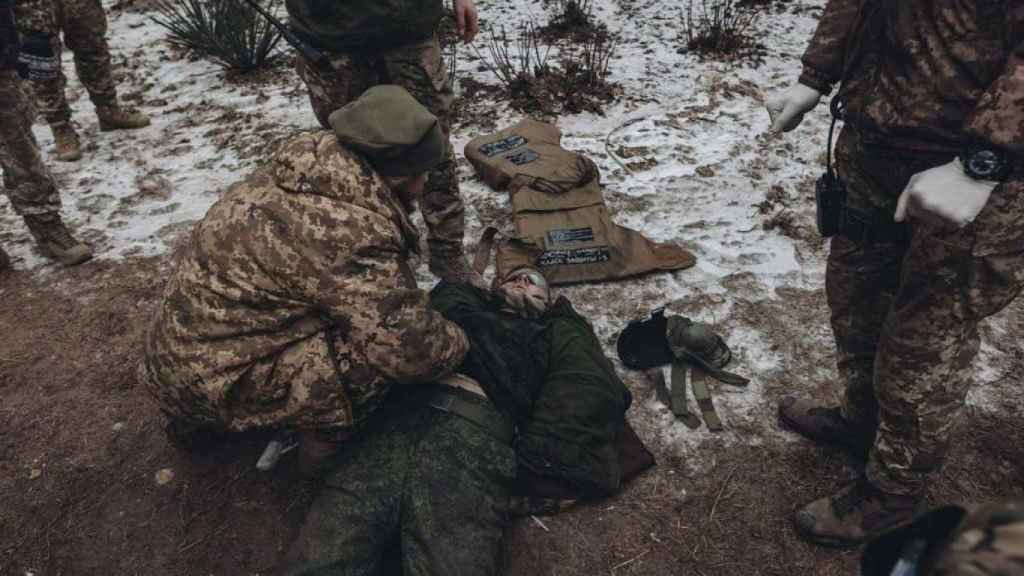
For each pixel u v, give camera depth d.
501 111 4.27
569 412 2.12
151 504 2.25
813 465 2.24
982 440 2.27
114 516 2.22
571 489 2.12
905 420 1.74
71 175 3.92
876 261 1.83
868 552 0.69
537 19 5.39
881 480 1.86
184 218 3.54
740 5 5.43
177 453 2.40
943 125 1.50
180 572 2.06
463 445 1.97
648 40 5.03
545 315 2.41
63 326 2.94
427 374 1.97
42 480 2.33
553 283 3.01
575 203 3.28
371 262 1.83
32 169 3.06
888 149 1.62
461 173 3.75
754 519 2.11
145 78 4.93
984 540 0.60
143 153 4.10
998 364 2.53
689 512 2.13
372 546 1.85
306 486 2.27
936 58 1.47
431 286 3.03
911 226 1.69
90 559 2.10
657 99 4.33
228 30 4.83
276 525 2.17
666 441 2.35
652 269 3.04
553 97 4.36
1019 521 0.60
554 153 3.57
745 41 4.91
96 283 3.16
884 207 1.71
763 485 2.20
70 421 2.53
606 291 2.99
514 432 2.22
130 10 6.00
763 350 2.67
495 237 3.31
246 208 1.85
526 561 2.03
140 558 2.10
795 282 2.98
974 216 1.34
